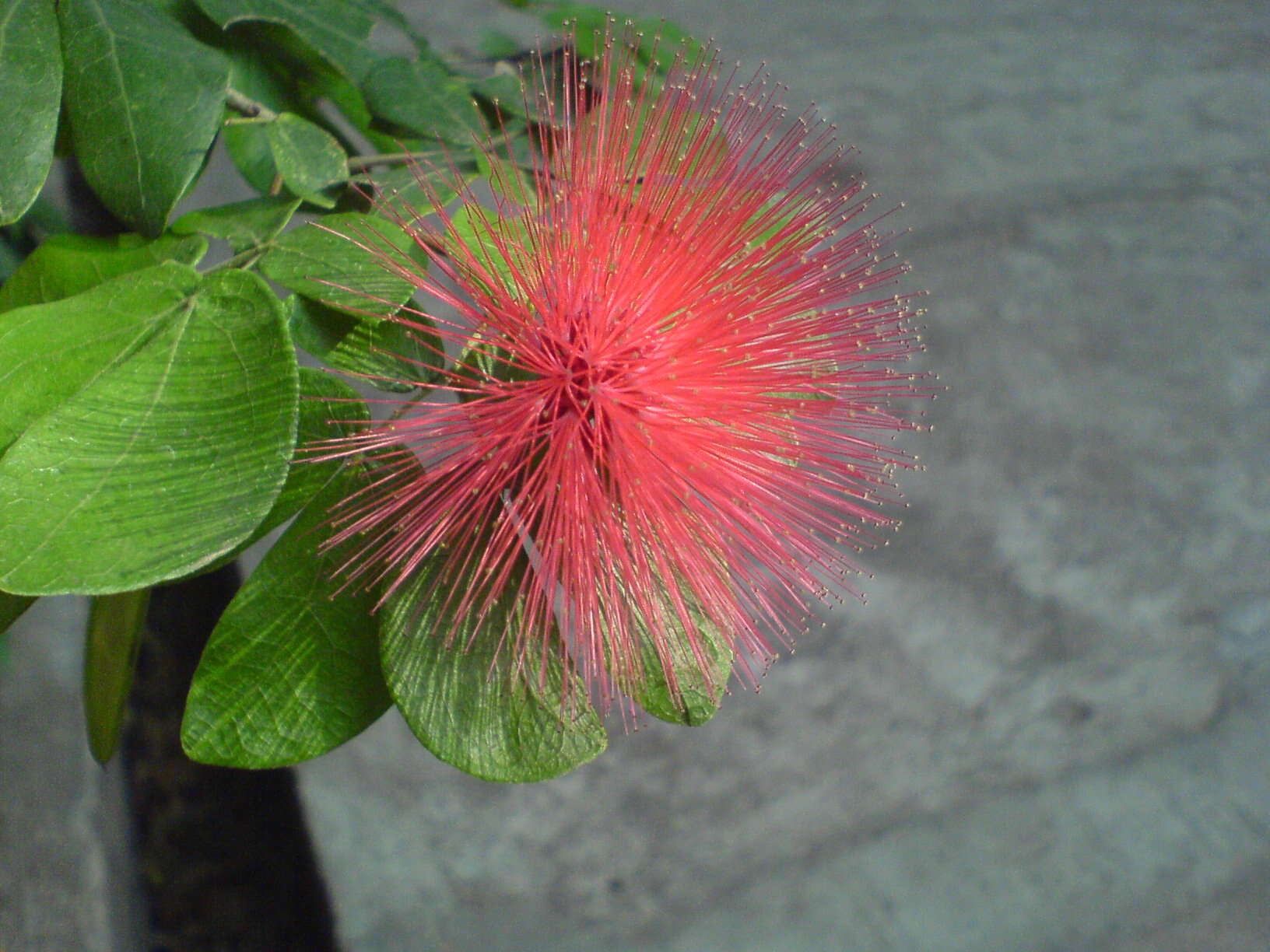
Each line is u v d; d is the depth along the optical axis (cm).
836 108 61
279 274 13
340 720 13
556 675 13
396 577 13
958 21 74
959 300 51
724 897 31
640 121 14
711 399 14
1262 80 71
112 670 14
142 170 14
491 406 13
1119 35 75
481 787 32
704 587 14
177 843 27
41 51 14
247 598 13
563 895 31
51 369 12
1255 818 35
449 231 13
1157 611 40
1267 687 38
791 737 35
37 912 20
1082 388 48
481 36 19
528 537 13
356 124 18
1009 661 38
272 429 12
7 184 13
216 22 16
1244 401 48
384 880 29
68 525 11
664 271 14
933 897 32
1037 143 61
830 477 14
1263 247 56
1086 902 33
